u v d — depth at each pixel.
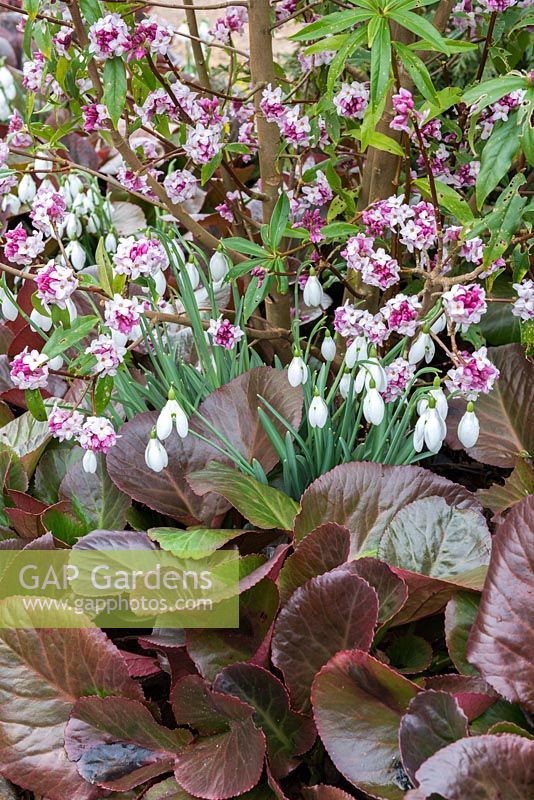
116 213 3.57
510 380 2.39
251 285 2.20
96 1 1.88
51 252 3.44
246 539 2.01
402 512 1.84
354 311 1.91
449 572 1.79
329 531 1.78
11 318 2.07
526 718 1.58
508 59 2.45
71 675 1.77
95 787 1.68
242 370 2.38
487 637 1.57
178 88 2.26
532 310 1.92
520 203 1.79
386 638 1.93
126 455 2.10
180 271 2.22
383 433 2.05
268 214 2.55
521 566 1.60
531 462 2.32
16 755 1.71
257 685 1.70
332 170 2.37
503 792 1.34
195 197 3.64
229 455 2.06
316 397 1.91
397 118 1.87
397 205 1.92
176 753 1.70
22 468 2.20
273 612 1.77
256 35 2.27
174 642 1.82
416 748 1.46
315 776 1.73
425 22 1.68
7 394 2.46
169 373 2.28
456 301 1.73
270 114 2.17
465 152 2.41
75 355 2.54
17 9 2.04
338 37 1.85
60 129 2.27
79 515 2.13
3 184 2.24
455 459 2.77
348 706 1.58
